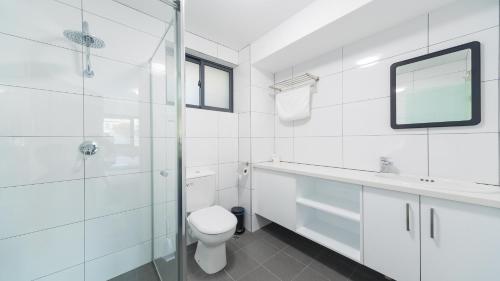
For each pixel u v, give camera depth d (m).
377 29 1.49
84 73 1.26
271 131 2.36
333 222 1.83
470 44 1.12
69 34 1.20
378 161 1.53
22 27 1.08
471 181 1.14
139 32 1.42
